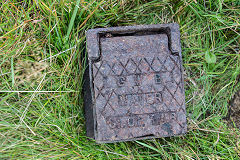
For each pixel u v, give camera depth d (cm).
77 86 71
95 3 72
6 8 69
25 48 69
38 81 69
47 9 68
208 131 74
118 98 65
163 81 66
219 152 72
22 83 69
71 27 69
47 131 70
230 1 75
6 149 67
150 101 66
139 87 65
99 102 65
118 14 74
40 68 69
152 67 66
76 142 70
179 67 66
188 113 75
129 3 74
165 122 66
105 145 71
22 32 69
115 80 65
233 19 74
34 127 68
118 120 65
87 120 69
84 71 70
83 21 72
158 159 71
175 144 73
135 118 65
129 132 65
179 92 66
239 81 75
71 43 71
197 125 73
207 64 75
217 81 76
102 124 65
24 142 68
